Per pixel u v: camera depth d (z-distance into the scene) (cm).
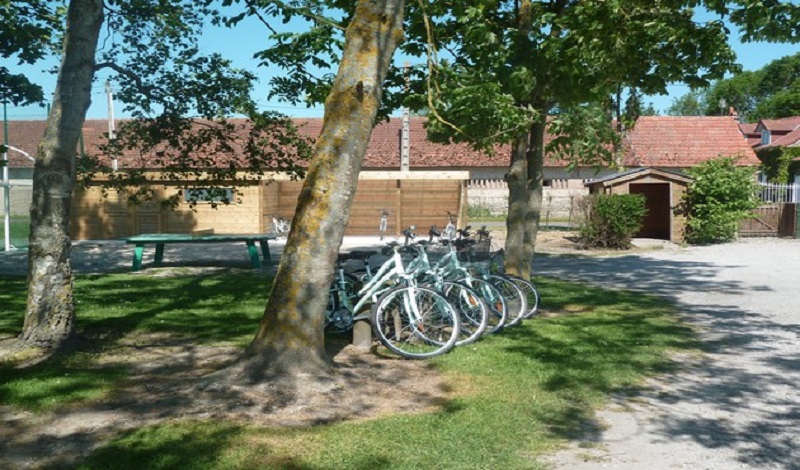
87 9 727
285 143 1101
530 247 1048
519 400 589
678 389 638
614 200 2158
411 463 451
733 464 466
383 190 2789
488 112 836
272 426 512
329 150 617
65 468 441
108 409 551
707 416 563
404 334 778
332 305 805
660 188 2573
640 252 2091
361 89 612
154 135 1083
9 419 529
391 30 625
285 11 970
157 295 1169
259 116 1073
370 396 591
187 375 651
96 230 2616
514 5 1005
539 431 518
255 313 997
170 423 516
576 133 905
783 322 972
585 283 1416
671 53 902
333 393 591
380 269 777
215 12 1060
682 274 1558
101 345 773
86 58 732
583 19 838
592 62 848
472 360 716
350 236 2728
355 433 500
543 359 727
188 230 2603
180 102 1052
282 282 616
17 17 1141
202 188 1148
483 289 885
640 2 859
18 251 2052
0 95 1216
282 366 603
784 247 2183
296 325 610
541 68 858
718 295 1236
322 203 615
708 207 2289
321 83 1041
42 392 589
